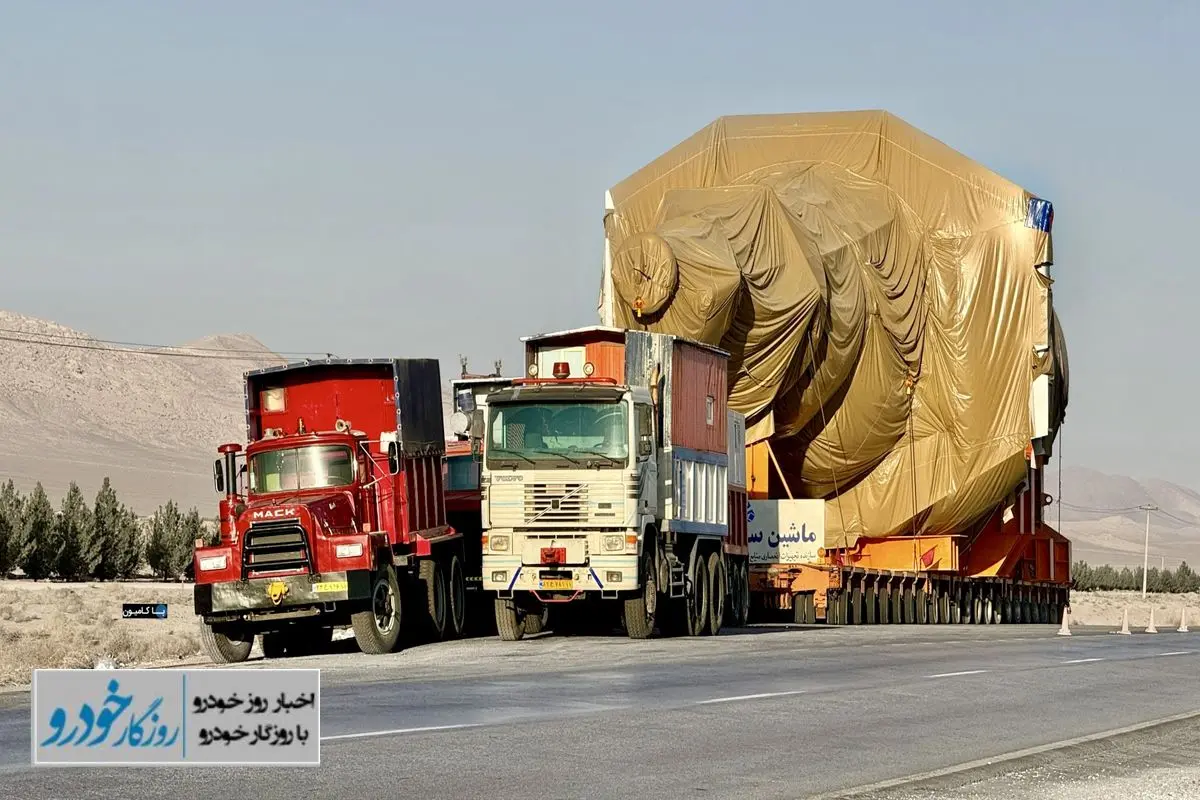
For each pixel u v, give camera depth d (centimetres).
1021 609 5791
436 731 1348
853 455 4928
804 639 3094
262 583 2530
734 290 4069
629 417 2798
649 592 2905
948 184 4916
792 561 4369
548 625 3431
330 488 2681
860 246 4712
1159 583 14675
